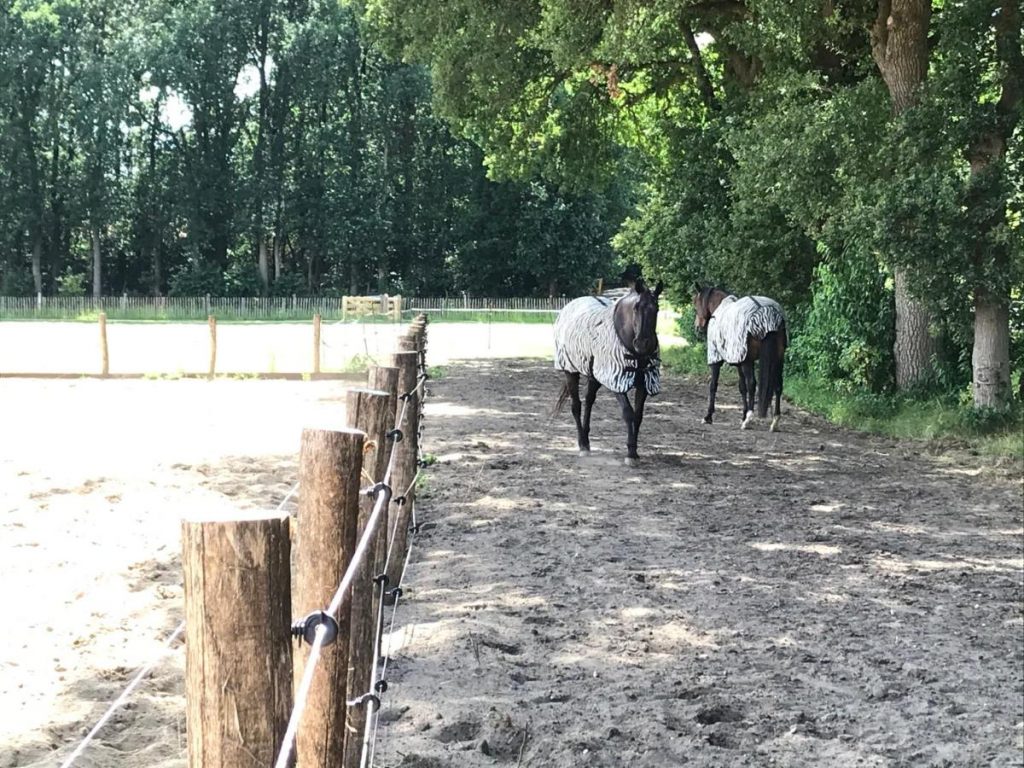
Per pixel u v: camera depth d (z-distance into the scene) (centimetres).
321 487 287
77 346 2814
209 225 5959
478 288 6122
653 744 458
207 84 5681
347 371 2048
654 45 2031
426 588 686
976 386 1541
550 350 3091
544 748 447
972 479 1167
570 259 5922
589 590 695
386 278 6144
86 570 694
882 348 1800
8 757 414
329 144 5872
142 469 1051
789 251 2139
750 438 1436
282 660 193
